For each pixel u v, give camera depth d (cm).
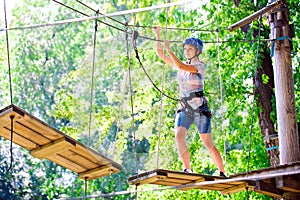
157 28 802
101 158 789
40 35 2403
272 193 907
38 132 831
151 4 1609
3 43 2362
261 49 1300
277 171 851
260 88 1315
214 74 807
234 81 1399
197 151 1411
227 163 1443
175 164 1359
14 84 2358
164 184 831
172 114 826
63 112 1748
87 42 2372
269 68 1330
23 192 2405
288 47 1000
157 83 788
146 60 890
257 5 1364
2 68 2356
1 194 2386
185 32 1455
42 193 2389
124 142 876
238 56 1408
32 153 880
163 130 812
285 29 1002
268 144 1240
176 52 802
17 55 2372
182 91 791
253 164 1418
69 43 2402
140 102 877
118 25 1877
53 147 859
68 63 2389
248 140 1429
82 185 2300
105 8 2086
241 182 870
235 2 1384
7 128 823
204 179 809
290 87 988
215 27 1453
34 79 2375
